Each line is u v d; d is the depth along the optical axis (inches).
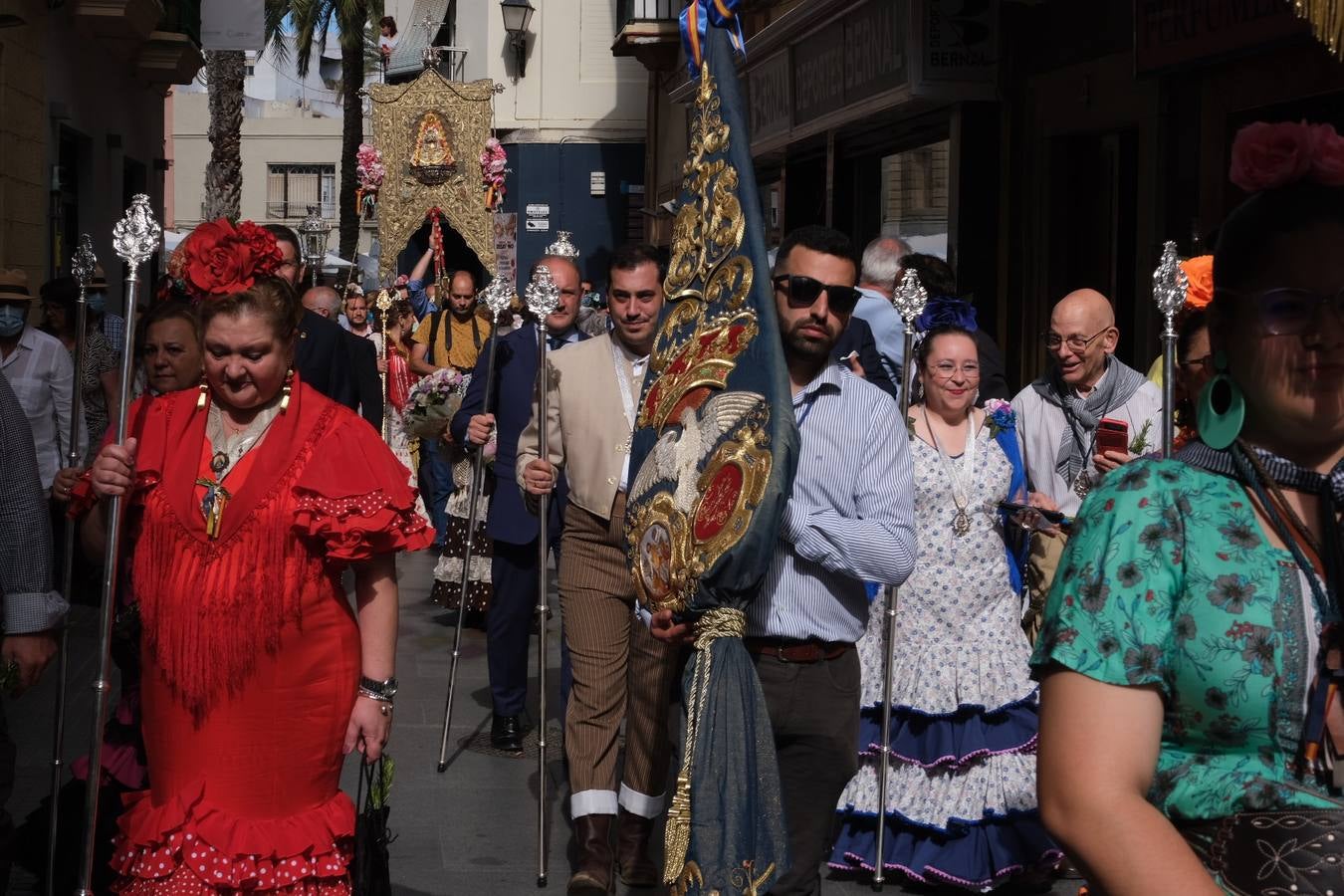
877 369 308.5
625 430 242.5
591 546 241.8
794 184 861.2
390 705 169.2
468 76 1366.9
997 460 242.5
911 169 662.5
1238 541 90.9
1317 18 231.8
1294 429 91.9
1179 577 90.8
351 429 164.2
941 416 244.4
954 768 233.3
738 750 169.2
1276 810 89.0
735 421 173.3
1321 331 90.5
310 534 159.0
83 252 225.3
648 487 184.5
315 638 161.3
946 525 238.2
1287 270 90.8
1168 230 454.3
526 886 233.0
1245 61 412.2
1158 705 90.2
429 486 619.8
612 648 237.9
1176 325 191.6
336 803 165.2
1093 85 497.7
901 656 237.3
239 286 160.9
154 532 161.5
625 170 1342.3
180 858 157.2
